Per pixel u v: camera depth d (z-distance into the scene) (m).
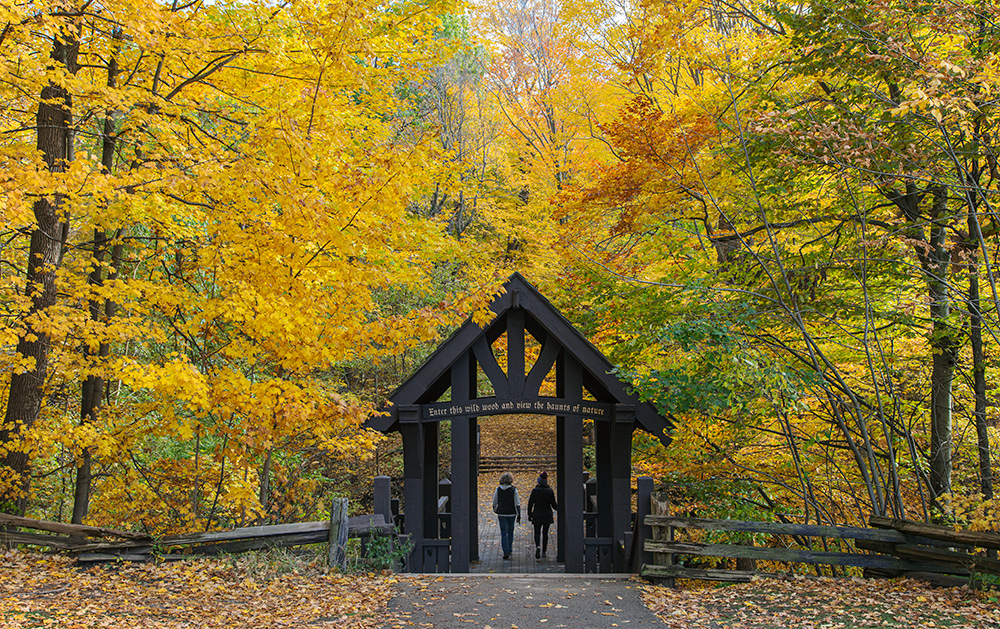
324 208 6.92
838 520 10.84
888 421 9.52
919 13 7.68
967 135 8.08
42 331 6.89
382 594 6.61
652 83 15.24
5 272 9.84
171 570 6.89
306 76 7.91
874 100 8.85
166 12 6.82
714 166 10.50
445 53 8.93
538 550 11.55
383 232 7.36
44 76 6.85
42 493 11.98
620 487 9.48
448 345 9.30
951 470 9.94
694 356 8.88
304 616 5.78
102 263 8.33
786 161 8.38
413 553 9.26
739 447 10.43
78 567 6.89
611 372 8.75
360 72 7.73
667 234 10.93
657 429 9.28
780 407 9.14
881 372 9.96
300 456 12.98
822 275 9.71
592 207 11.49
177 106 8.05
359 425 8.56
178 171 7.02
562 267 17.00
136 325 7.50
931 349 9.92
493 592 6.83
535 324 10.48
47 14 6.50
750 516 10.34
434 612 6.07
